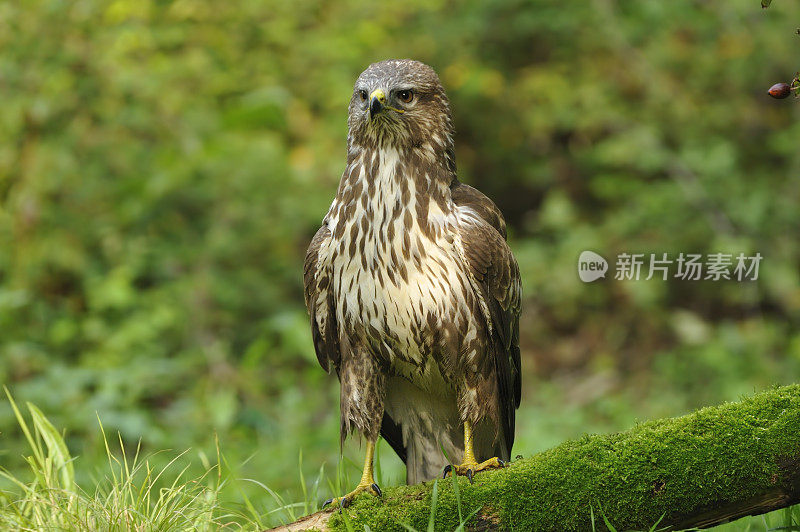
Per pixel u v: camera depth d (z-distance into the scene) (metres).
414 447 6.62
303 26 15.57
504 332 6.14
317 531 5.17
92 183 13.20
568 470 4.84
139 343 12.24
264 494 8.07
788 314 15.10
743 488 4.68
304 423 11.24
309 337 12.29
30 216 12.91
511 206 17.83
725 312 15.18
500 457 6.64
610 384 13.97
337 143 14.47
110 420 9.99
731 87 16.09
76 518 5.41
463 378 5.98
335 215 6.00
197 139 13.59
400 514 5.11
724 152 14.90
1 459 9.28
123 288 12.41
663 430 4.81
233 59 14.60
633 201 15.66
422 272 5.77
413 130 5.86
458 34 16.59
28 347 11.62
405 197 5.79
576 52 16.91
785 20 15.66
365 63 15.46
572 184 17.16
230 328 13.13
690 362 13.80
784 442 4.64
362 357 6.02
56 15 13.01
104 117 13.30
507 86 16.91
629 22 16.48
